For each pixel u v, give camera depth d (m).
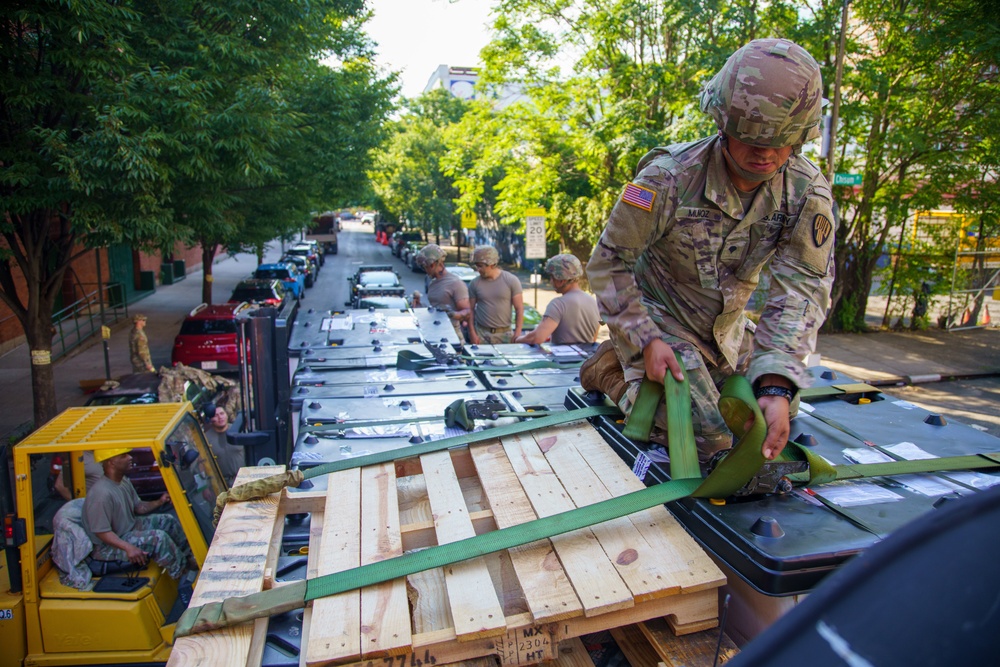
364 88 13.85
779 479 2.36
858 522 2.18
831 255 2.40
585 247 19.14
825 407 3.40
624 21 15.48
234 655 1.96
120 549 4.51
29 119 8.15
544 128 17.56
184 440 5.08
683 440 2.38
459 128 20.36
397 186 36.59
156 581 4.53
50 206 8.05
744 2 14.68
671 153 2.44
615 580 2.05
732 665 0.50
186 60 9.22
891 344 16.39
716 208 2.36
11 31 7.88
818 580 1.98
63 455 5.61
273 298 19.67
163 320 21.20
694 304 2.59
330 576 2.12
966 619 0.50
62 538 4.44
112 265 23.62
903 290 18.58
